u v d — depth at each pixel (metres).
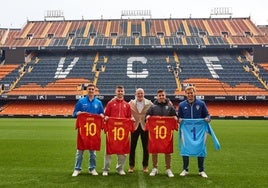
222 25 70.69
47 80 60.22
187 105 11.09
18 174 10.95
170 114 11.18
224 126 35.41
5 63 64.81
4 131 28.22
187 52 66.81
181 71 61.38
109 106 11.35
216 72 60.97
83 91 56.69
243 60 64.25
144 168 11.61
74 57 66.38
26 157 14.61
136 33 68.56
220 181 10.09
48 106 56.09
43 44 65.56
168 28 70.00
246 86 57.28
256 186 9.52
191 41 65.00
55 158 14.38
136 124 11.56
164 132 11.06
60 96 55.62
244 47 63.16
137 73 61.09
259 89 56.25
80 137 10.95
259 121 45.38
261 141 21.84
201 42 64.44
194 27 70.06
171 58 65.12
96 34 68.62
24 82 59.75
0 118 51.62
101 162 13.86
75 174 10.71
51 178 10.34
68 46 64.19
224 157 15.19
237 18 73.31
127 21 73.00
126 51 67.06
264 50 63.16
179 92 55.75
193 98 11.04
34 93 56.38
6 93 56.44
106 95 55.28
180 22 72.06
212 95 54.59
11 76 61.28
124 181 9.98
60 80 60.00
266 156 15.50
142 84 58.31
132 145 11.56
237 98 54.34
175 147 19.28
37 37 68.25
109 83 58.88
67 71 62.31
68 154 15.57
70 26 71.81
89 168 11.09
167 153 11.00
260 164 13.34
